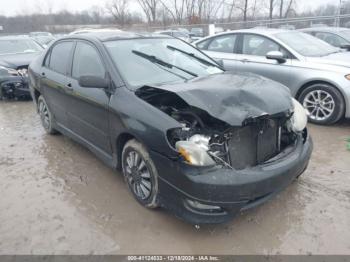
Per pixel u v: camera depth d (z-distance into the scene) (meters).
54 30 41.75
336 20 12.43
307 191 3.38
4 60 7.73
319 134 4.89
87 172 3.93
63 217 3.08
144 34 4.20
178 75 3.59
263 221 2.95
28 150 4.66
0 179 3.83
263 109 2.72
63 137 5.12
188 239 2.76
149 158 2.88
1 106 7.32
